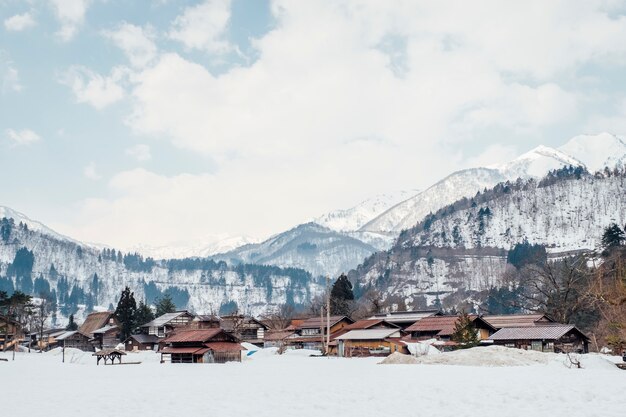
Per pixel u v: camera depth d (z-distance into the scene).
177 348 106.69
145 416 30.92
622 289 61.69
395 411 30.72
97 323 196.00
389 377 53.06
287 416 30.05
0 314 155.75
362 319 144.50
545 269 141.38
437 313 138.62
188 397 39.62
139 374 69.31
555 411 28.41
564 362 61.59
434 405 32.31
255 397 38.69
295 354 126.12
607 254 139.75
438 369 63.16
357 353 112.62
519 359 71.88
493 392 36.53
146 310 194.00
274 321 170.50
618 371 54.84
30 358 124.12
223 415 30.70
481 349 77.62
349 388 43.09
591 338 104.94
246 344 143.25
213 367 83.94
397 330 115.44
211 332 105.75
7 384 54.56
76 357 127.06
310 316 185.25
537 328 98.50
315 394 39.44
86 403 37.41
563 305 113.06
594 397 32.34
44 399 40.41
